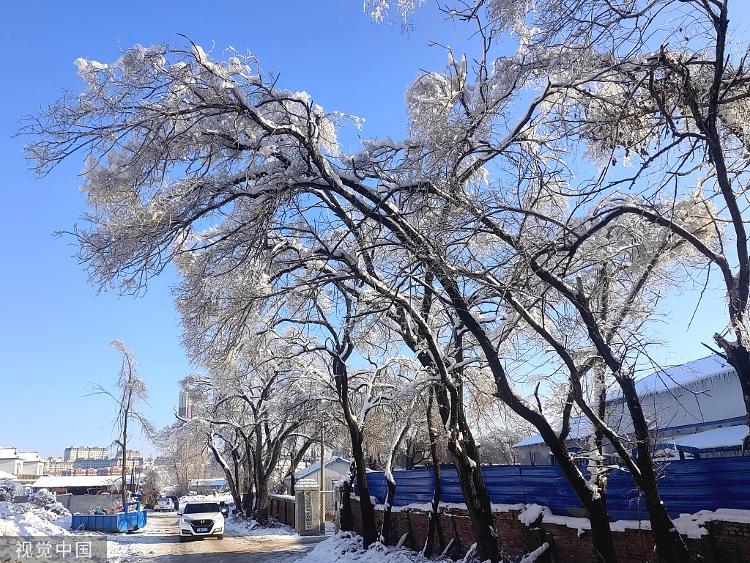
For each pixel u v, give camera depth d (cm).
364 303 1202
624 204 854
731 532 839
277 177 972
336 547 1984
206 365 1311
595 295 948
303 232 1111
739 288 668
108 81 902
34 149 907
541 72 798
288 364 2419
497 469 1437
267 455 3744
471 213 812
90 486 7806
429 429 1590
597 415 887
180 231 973
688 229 905
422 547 1744
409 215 936
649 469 803
